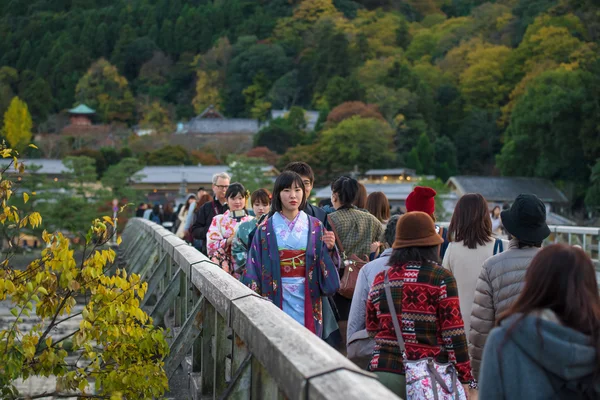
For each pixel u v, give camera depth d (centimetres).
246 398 265
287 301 413
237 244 502
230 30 14800
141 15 15325
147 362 434
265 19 14638
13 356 421
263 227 422
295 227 421
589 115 5566
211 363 386
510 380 207
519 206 368
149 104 12262
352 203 513
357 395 166
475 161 8912
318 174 7619
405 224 328
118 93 12431
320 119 9306
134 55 14150
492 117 9056
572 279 213
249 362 265
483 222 435
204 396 383
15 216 468
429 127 9106
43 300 446
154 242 872
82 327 429
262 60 12800
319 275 420
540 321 208
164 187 6756
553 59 8806
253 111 11688
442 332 316
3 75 13438
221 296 318
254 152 8344
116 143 9106
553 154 6041
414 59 11806
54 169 6862
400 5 15262
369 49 11838
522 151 6356
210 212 764
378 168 7662
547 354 204
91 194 3988
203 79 12812
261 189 555
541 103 6159
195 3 15800
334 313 473
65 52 13812
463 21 12275
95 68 12825
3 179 485
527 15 10650
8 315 1159
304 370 190
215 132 10288
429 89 9669
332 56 11556
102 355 446
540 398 204
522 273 361
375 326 337
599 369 202
